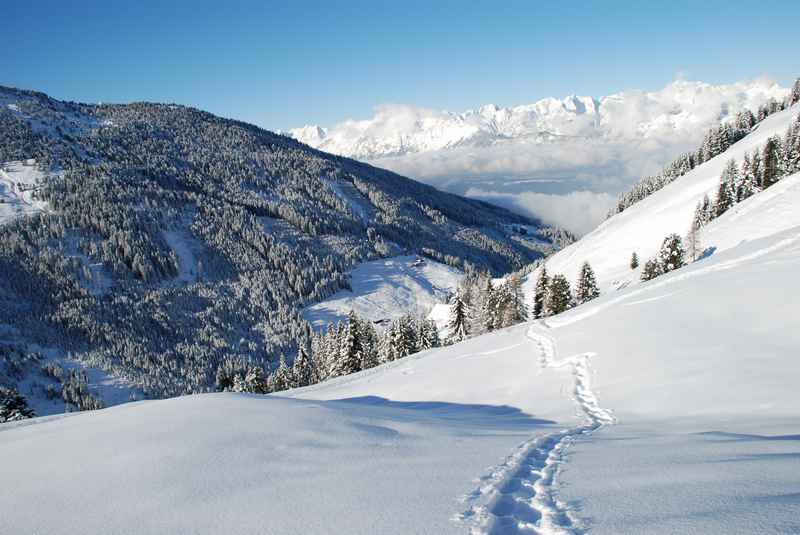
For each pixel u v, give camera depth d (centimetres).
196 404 1389
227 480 738
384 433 1073
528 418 1486
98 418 1355
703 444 761
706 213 7188
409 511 556
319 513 571
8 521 642
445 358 3291
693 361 1580
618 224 9850
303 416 1215
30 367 12281
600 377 1770
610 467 672
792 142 7125
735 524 391
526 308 5856
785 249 2444
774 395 1168
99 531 580
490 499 578
